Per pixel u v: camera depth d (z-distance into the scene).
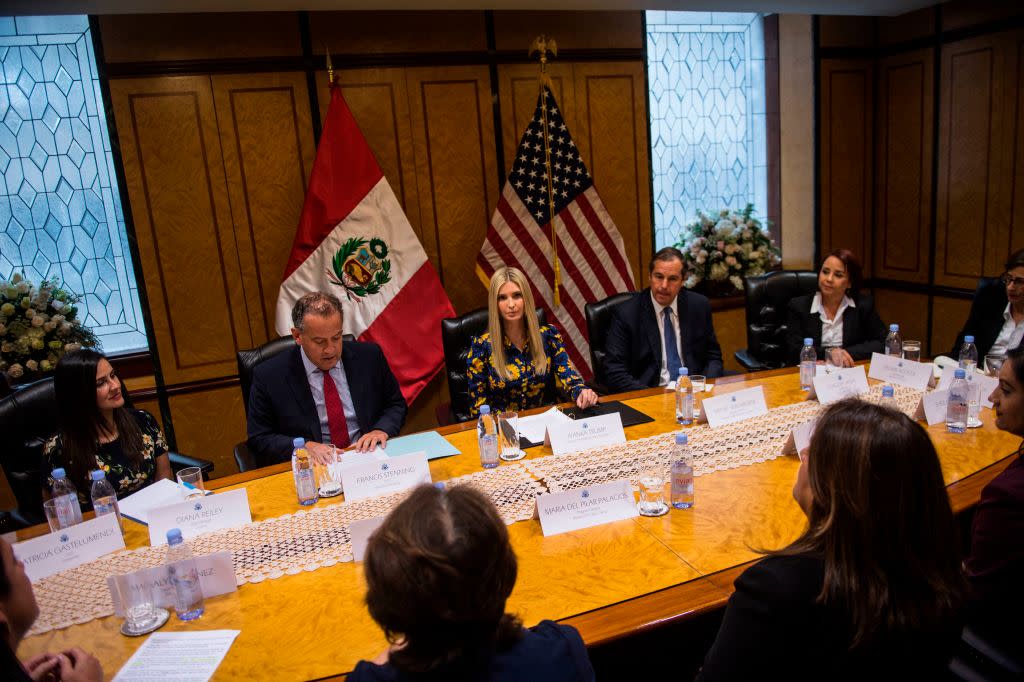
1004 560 1.36
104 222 3.86
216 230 3.85
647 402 2.75
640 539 1.70
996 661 1.31
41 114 3.69
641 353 3.38
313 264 3.77
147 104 3.64
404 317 3.90
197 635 1.42
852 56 5.00
